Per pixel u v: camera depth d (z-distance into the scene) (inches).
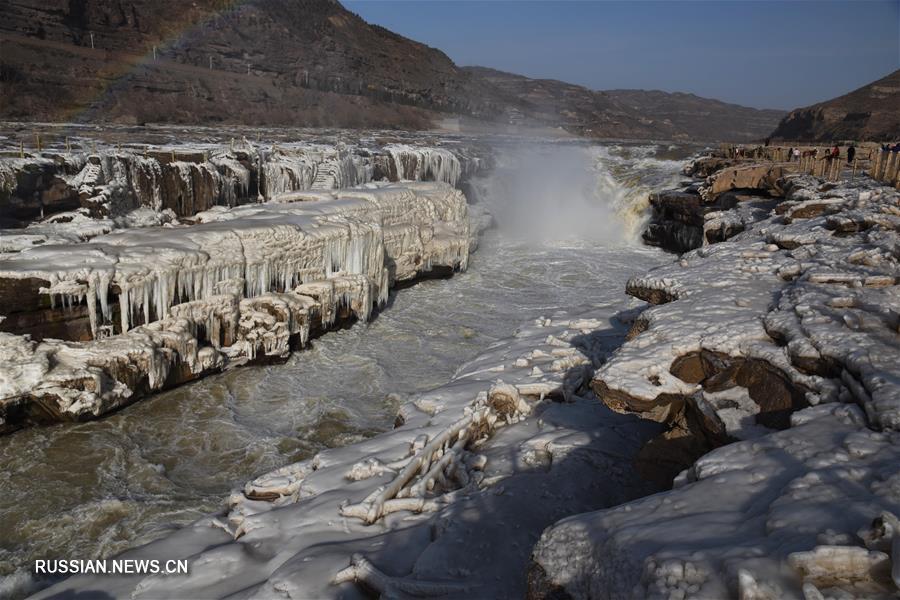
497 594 215.8
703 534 137.5
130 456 410.9
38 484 375.9
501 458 333.1
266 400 503.8
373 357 603.5
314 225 641.6
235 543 274.7
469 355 623.8
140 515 355.3
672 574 123.1
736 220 723.4
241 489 334.3
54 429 426.6
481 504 278.7
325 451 354.9
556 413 383.6
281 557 256.1
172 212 700.0
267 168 881.5
